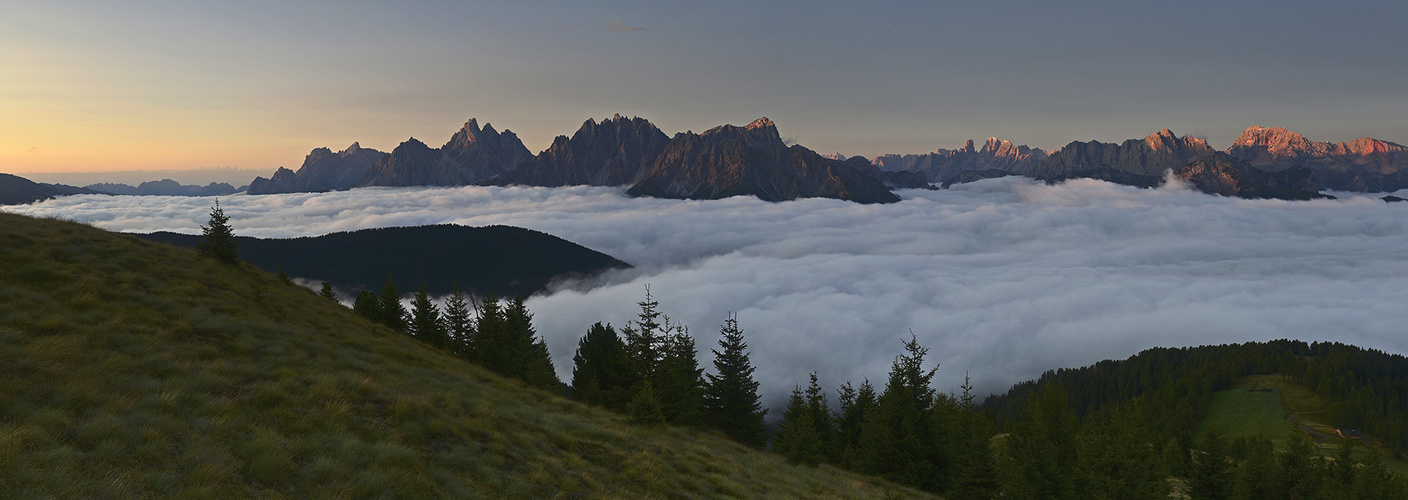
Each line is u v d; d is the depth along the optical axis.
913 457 43.19
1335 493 48.50
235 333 21.55
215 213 36.22
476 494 13.23
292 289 37.06
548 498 14.71
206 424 12.59
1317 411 133.38
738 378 52.81
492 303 66.31
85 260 25.25
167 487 9.83
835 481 33.16
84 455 10.10
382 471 12.48
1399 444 108.81
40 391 12.17
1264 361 169.00
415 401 17.95
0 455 9.18
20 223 28.05
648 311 54.56
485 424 18.47
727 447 34.03
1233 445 78.56
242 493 10.30
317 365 20.38
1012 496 38.94
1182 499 54.97
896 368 46.59
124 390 13.48
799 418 49.59
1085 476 43.84
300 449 12.66
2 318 16.34
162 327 19.73
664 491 18.25
